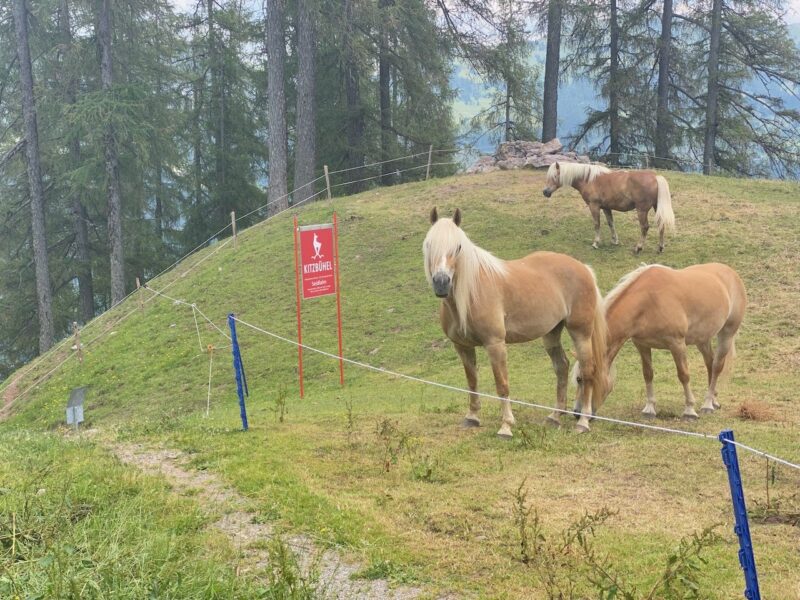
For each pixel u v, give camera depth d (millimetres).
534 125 35906
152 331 19609
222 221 36875
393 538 5664
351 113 34125
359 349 15758
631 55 34531
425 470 7145
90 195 30953
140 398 16125
